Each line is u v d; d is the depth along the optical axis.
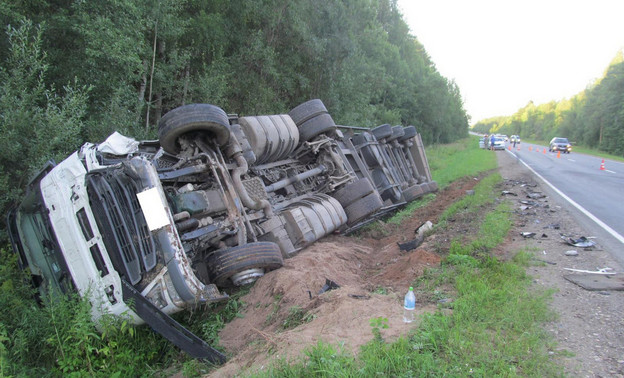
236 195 6.62
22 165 7.69
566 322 4.18
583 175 20.25
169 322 4.76
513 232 8.26
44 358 4.98
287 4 17.88
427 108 48.88
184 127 6.22
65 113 8.02
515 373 3.09
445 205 12.24
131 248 4.98
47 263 5.98
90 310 4.75
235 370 4.01
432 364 3.17
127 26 10.01
